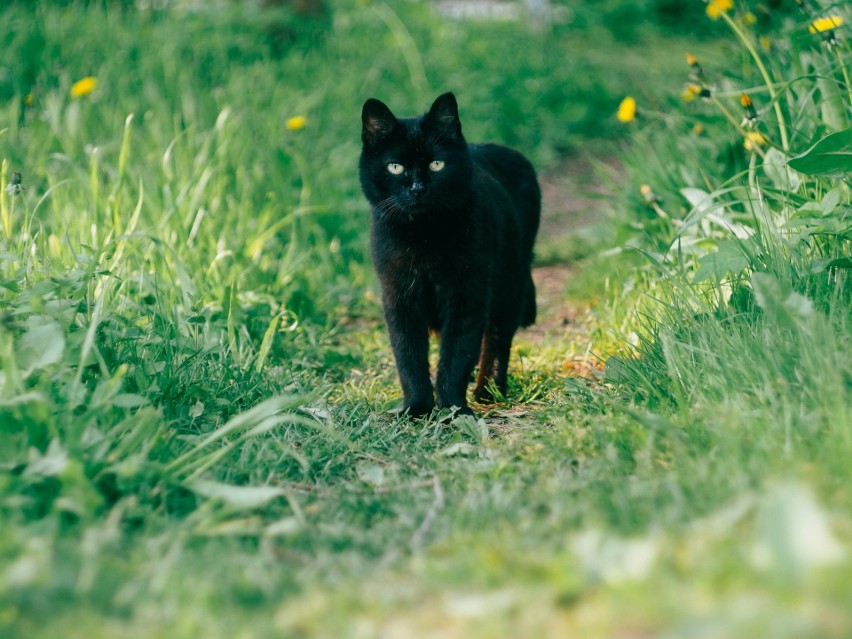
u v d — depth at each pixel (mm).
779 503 1751
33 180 5297
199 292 4023
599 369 3840
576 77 9844
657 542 1912
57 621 1717
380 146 3641
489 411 3645
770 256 3312
